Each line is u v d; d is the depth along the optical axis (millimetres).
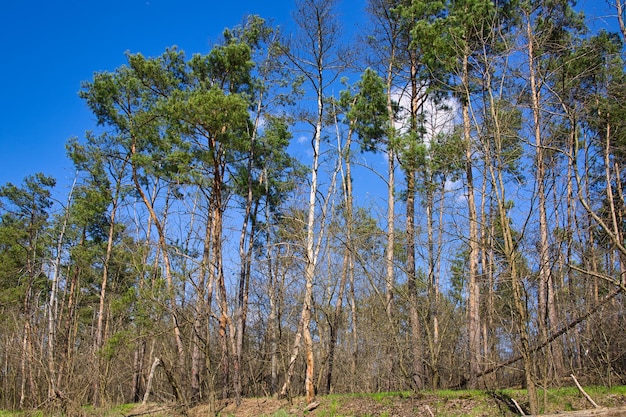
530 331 12523
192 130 18172
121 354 20172
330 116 19984
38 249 26109
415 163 15203
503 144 12859
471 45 12938
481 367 15336
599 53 14727
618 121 13719
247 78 20750
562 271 13758
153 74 20266
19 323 24094
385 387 18719
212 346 21469
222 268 19109
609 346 13195
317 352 19359
